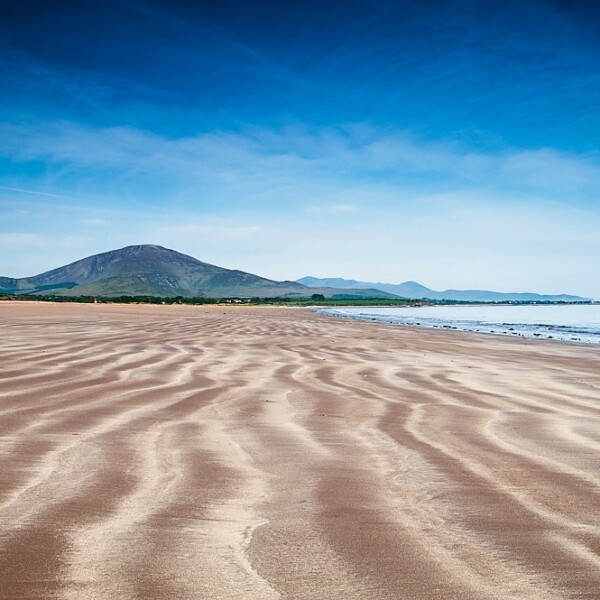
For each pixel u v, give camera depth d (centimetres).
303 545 401
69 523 430
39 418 777
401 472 576
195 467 578
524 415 873
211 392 1022
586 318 6481
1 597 326
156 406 882
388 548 398
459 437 725
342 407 916
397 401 980
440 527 436
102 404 884
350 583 349
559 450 666
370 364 1525
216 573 359
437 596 335
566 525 442
